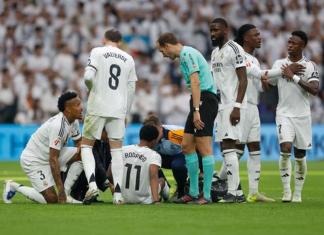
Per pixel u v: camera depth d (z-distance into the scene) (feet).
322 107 327.06
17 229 101.40
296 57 142.51
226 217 114.11
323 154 309.01
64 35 339.98
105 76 133.69
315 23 362.53
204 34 351.46
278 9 366.63
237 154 148.87
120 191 133.08
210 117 133.80
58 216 114.11
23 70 322.75
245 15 363.97
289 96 142.72
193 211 121.19
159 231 99.81
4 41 340.18
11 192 135.54
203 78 134.51
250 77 144.97
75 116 133.39
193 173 134.82
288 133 142.00
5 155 299.58
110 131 134.10
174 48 134.82
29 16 350.23
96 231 99.66
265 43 348.79
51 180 134.31
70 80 318.65
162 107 311.47
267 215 116.98
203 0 363.56
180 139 138.41
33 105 306.96
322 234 98.53
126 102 135.64
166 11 358.43
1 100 307.78
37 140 134.51
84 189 138.41
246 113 144.25
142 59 330.13
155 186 134.00
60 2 355.77
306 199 148.66
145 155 134.31
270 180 201.57
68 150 137.18
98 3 357.00
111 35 136.98
